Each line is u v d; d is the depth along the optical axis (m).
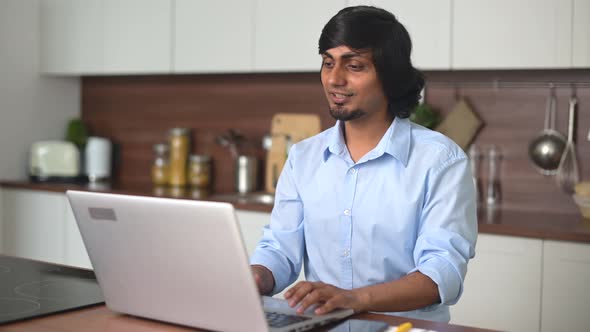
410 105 2.15
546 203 3.85
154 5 4.59
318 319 1.61
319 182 2.19
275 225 2.27
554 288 3.11
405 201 2.05
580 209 3.53
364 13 2.03
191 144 5.01
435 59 3.71
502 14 3.55
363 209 2.10
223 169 4.89
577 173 3.77
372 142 2.13
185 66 4.50
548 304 3.12
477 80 3.98
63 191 4.62
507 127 3.94
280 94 4.64
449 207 1.99
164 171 4.98
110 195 1.62
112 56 4.80
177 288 1.59
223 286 1.51
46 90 5.24
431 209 2.01
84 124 5.43
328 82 2.05
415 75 2.14
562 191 3.81
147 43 4.64
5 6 4.94
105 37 4.82
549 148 3.79
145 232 1.58
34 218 4.80
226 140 4.58
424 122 3.99
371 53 2.00
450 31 3.67
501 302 3.22
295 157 2.29
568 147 3.78
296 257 2.22
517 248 3.18
